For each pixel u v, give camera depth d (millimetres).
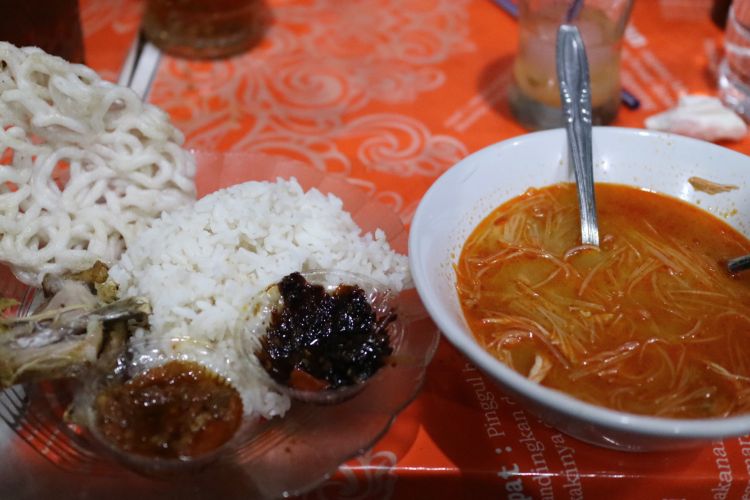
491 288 349
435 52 584
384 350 333
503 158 377
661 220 382
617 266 361
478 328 329
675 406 299
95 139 387
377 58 578
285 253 366
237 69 562
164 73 555
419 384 320
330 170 473
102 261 381
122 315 342
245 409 319
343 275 359
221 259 362
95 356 326
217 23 556
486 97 541
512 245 367
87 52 566
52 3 447
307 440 305
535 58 488
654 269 359
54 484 291
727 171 376
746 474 313
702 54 579
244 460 298
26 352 320
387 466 315
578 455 321
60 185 405
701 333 330
